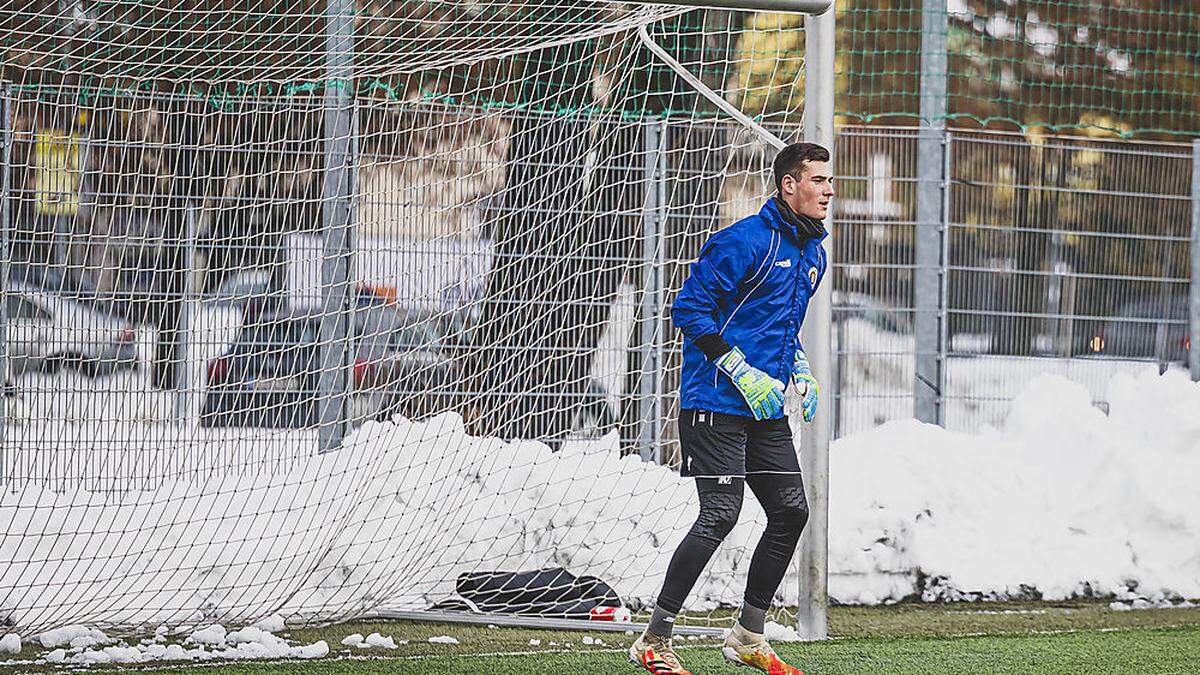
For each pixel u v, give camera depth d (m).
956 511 26.03
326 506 24.98
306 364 29.22
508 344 29.80
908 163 32.34
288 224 29.53
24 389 27.97
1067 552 25.73
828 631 21.64
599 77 28.88
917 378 32.28
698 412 16.44
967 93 40.59
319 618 21.45
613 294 29.42
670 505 25.45
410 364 29.45
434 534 24.08
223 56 28.17
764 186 25.67
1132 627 22.19
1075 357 33.19
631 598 23.48
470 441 26.64
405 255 29.30
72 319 28.53
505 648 19.64
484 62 30.42
